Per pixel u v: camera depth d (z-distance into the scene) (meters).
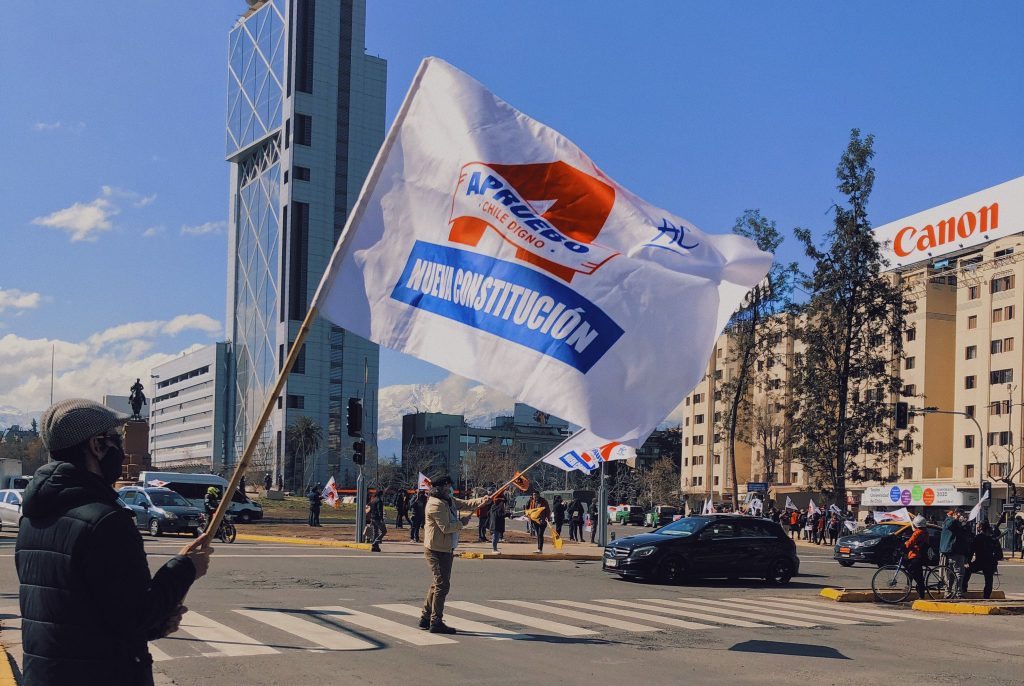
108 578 3.15
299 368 158.38
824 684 9.41
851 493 96.12
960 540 18.66
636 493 135.25
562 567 24.70
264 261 171.50
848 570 29.25
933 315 91.50
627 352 6.22
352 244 6.30
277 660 9.88
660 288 6.30
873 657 11.30
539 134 6.59
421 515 34.38
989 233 82.06
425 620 12.20
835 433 49.66
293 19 169.12
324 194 167.12
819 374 50.09
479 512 28.73
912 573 18.33
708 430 123.00
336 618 13.20
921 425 90.06
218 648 10.54
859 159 49.50
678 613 15.30
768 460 83.88
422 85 6.62
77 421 3.36
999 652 12.09
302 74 168.50
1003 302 82.00
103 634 3.20
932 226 87.62
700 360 6.27
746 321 53.28
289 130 167.00
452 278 6.35
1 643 10.28
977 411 83.44
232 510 47.97
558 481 137.25
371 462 141.75
